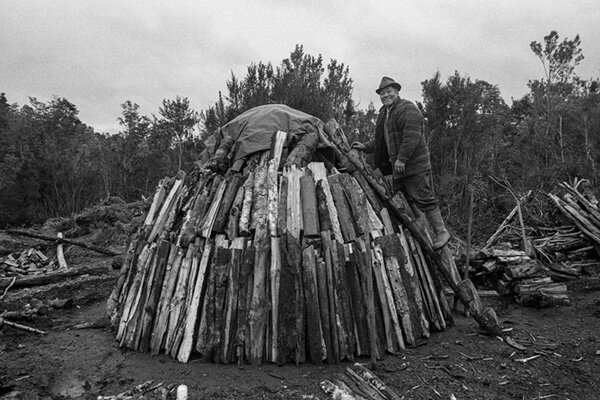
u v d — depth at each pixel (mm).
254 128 5465
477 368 3842
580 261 7113
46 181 24188
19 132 29016
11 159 24094
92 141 35094
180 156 23125
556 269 6418
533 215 9094
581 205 8031
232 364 3865
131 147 28469
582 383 3605
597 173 11008
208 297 4000
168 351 4066
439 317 4715
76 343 4625
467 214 10750
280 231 4223
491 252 5898
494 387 3539
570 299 5543
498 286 5801
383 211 4824
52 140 27781
